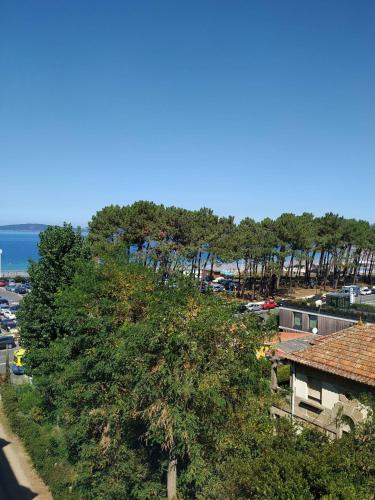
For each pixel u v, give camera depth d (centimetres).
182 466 1820
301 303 4275
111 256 2519
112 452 1919
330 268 9312
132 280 2191
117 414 1825
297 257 7456
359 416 1619
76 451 2217
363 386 1748
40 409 2723
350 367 1808
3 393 3262
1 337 4950
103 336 2028
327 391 1892
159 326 1638
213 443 1638
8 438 2794
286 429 1317
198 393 1526
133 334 1708
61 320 2389
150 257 5578
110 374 1969
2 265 15512
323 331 4041
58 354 2295
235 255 6775
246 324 1689
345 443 1133
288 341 3177
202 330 1567
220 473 1537
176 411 1559
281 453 1073
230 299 1855
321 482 955
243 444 1498
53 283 2803
